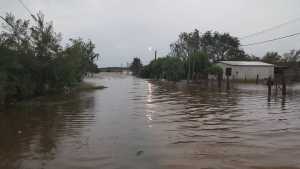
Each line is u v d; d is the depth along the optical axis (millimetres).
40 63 30422
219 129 14891
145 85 56562
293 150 11094
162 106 24078
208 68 69625
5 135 14000
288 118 17875
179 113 20188
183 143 12211
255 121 16984
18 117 19062
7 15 27641
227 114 19516
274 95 32250
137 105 24938
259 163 9648
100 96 33438
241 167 9281
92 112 20969
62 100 28875
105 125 16156
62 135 13820
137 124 16391
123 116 19156
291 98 29156
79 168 9375
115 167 9398
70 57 35594
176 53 96688
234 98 29547
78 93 37438
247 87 45281
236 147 11570
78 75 44688
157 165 9547
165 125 16031
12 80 25172
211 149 11305
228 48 108375
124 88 47656
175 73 73125
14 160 10250
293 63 80938
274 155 10492
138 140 12750
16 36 28266
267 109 21641
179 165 9516
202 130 14680
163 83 64562
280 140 12594
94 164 9703
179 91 40219
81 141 12656
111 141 12609
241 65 70625
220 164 9570
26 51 29219
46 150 11391
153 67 103562
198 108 22531
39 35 31688
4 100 24250
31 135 13930
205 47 107188
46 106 24391
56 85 35031
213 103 25609
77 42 52625
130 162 9852
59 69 32844
